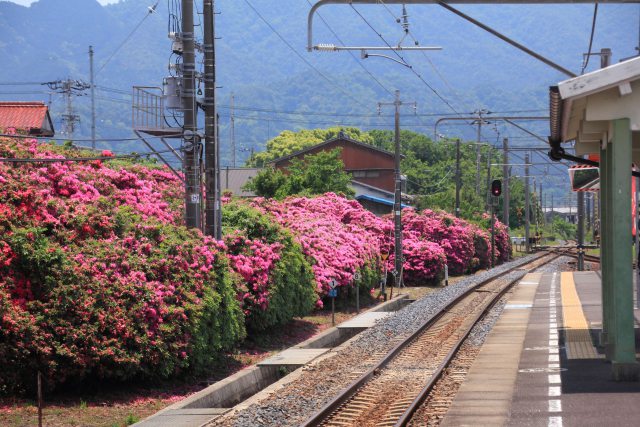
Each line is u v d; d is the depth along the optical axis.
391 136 147.25
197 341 20.36
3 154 22.22
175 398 18.95
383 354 22.66
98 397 18.48
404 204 78.19
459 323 28.69
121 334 18.42
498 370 18.25
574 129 18.52
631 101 14.48
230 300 22.47
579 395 14.48
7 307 17.28
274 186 61.97
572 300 33.88
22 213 19.06
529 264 70.75
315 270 34.62
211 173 24.23
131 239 20.22
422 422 13.72
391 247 51.12
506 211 86.12
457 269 61.53
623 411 12.99
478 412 13.81
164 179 29.52
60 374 17.94
